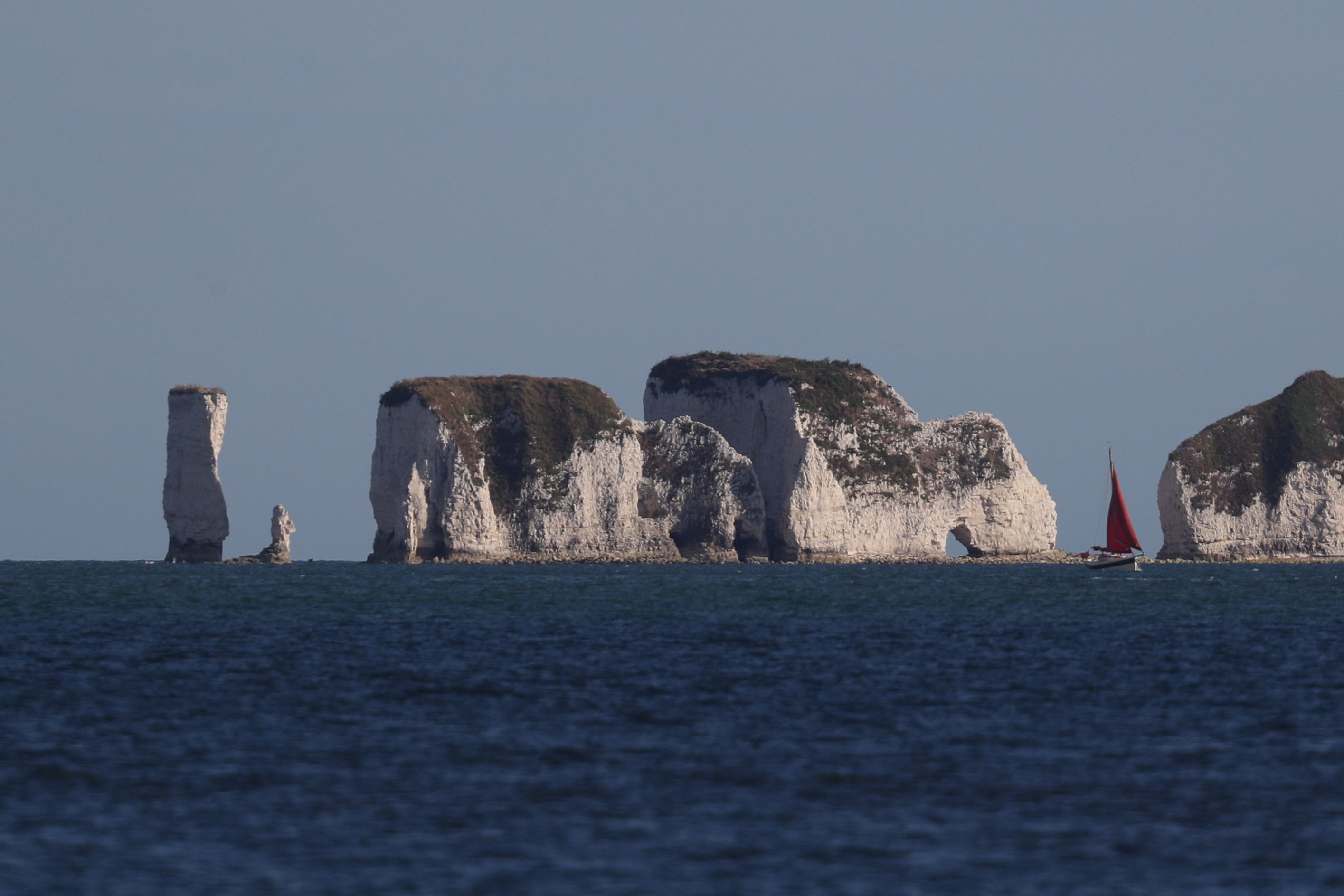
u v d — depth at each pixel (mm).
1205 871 98438
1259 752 136750
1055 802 116812
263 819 110688
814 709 161500
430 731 147375
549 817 111625
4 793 117438
